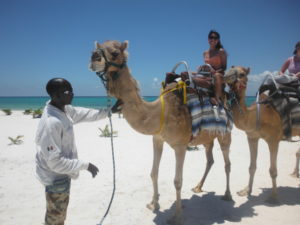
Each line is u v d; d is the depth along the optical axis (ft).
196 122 13.16
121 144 34.47
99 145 33.81
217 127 14.01
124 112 11.46
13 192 17.70
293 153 28.53
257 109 15.47
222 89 15.02
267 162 25.09
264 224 13.65
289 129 15.89
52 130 8.71
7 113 81.76
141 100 11.71
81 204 15.89
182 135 12.99
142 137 39.99
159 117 12.20
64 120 9.24
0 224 13.56
